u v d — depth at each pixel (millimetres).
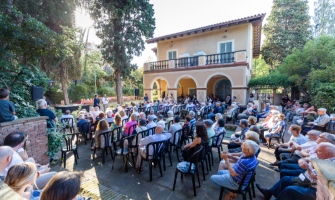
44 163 3668
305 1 18344
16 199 1172
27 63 5594
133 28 14469
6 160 1862
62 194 1175
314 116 6934
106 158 4504
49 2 10242
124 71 14719
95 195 2865
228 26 13062
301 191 2123
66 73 15742
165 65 15125
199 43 14734
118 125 4852
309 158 2438
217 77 16391
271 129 5199
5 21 4301
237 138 4438
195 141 3336
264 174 3605
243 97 11305
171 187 3160
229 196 2615
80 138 6270
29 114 4324
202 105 10344
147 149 3369
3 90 3201
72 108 11922
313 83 8141
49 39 5184
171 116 6023
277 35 18359
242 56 11328
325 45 8570
